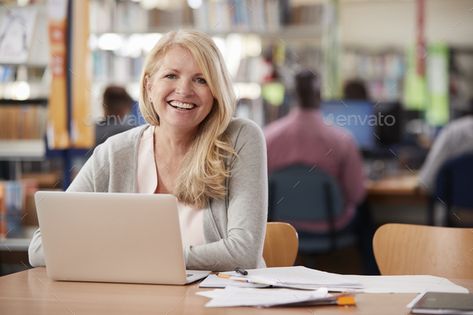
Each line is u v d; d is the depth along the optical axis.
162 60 2.51
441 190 5.30
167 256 1.97
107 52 6.45
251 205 2.38
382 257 2.51
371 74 6.33
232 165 2.46
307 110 5.17
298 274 2.04
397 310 1.67
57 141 5.21
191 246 2.29
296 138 5.06
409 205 5.23
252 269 2.15
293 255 2.56
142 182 2.54
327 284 1.92
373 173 5.46
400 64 6.37
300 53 6.25
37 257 2.32
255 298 1.77
